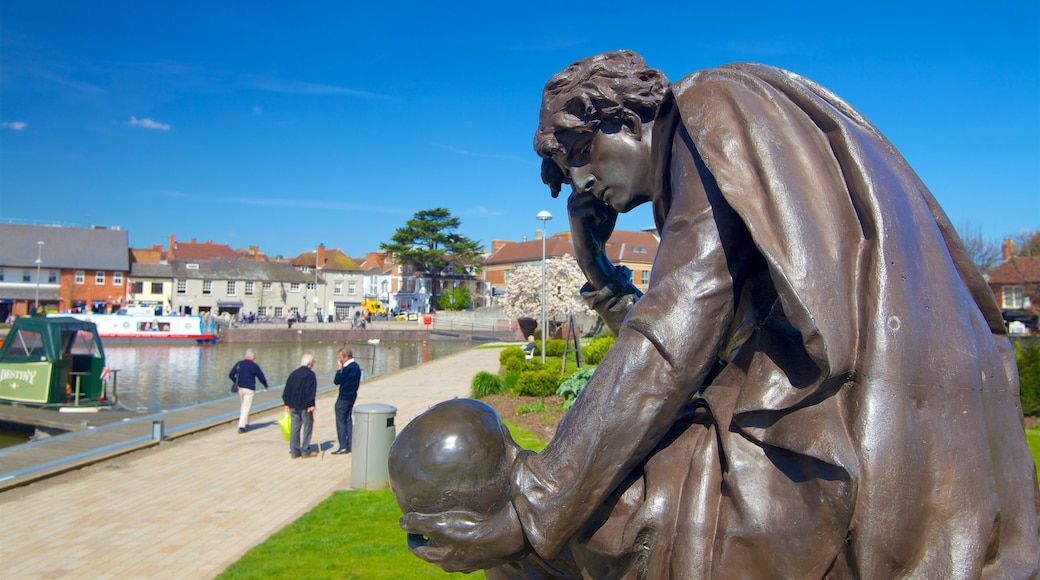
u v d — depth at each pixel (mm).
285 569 6766
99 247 82438
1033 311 36438
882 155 1747
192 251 107562
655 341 1556
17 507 9375
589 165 2088
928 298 1581
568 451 1583
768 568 1506
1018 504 1652
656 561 1625
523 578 1997
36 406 20203
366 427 10531
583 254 2330
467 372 30016
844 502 1432
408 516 1778
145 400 23922
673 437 1717
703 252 1617
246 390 15695
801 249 1513
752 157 1604
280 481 10953
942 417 1517
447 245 94688
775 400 1536
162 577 6785
